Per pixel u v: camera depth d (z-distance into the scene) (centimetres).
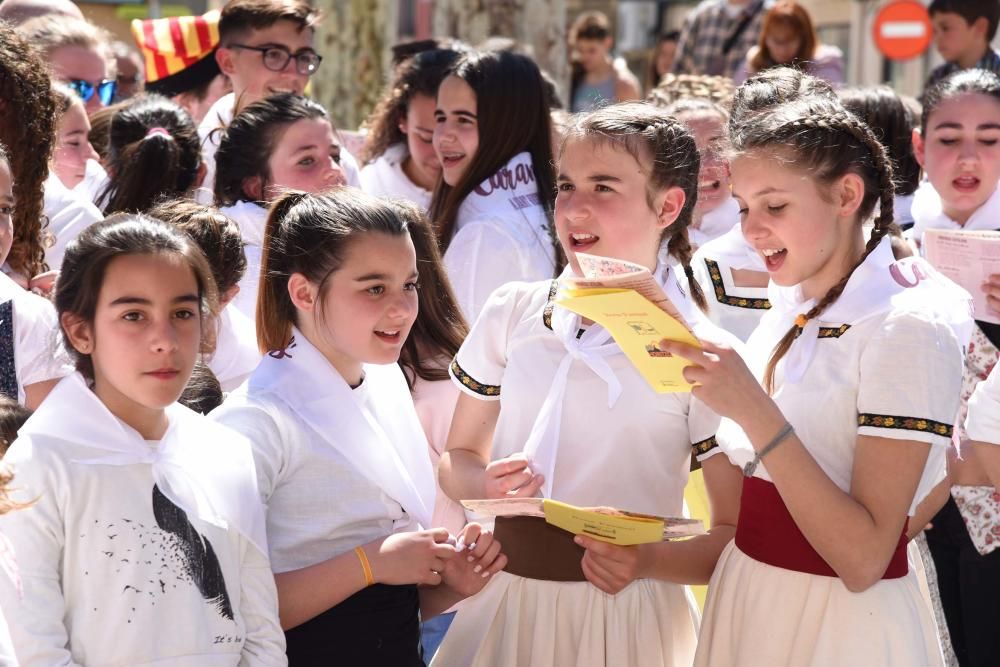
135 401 245
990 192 416
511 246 417
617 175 284
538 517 288
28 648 223
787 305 276
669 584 297
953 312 259
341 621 267
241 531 248
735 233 384
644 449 286
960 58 714
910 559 299
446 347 362
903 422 247
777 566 265
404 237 281
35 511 229
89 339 246
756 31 963
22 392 291
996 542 363
